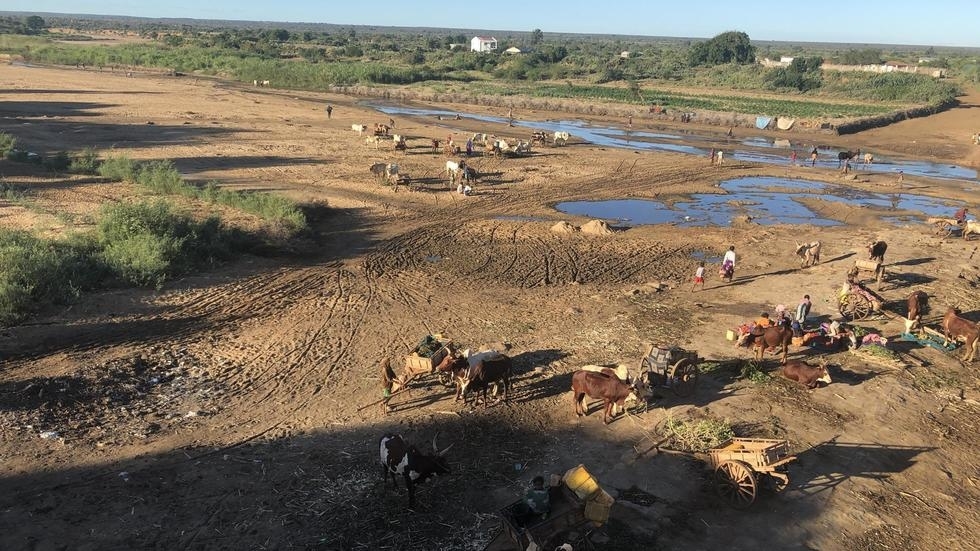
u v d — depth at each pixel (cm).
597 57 14762
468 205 3331
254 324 1786
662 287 2256
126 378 1445
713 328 1884
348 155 4391
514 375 1559
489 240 2761
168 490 1092
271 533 1007
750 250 2748
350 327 1795
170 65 10900
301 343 1678
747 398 1480
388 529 1027
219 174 3631
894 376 1616
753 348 1734
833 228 3152
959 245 2873
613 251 2680
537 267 2436
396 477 1143
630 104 8100
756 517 1098
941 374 1652
